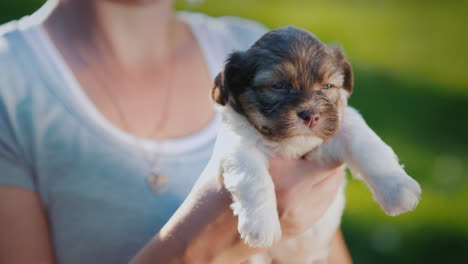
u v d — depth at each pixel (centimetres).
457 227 114
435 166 137
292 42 74
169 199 76
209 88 81
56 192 75
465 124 164
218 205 71
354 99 170
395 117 162
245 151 72
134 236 75
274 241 70
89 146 75
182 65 81
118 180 75
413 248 108
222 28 86
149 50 80
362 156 72
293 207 72
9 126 74
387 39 238
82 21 79
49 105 75
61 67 76
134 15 79
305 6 266
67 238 75
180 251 71
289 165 73
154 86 79
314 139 73
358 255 105
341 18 257
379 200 72
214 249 71
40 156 74
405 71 202
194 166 77
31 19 80
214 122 79
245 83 75
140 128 77
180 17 86
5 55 76
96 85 78
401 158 138
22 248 74
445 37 254
